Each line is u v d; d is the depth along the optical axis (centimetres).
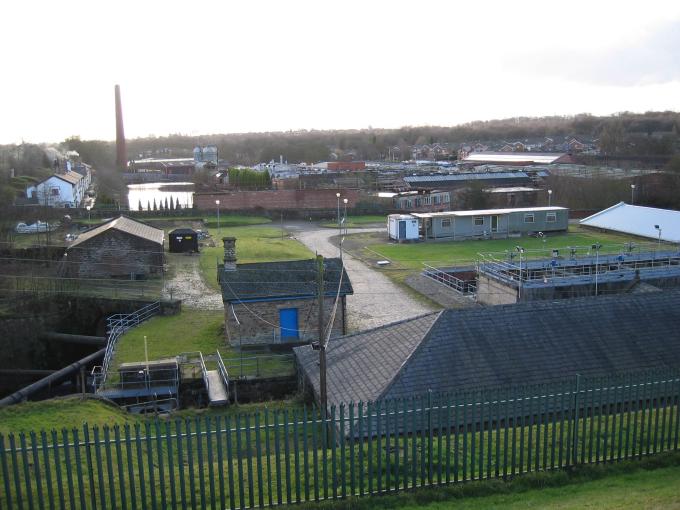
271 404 2616
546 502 1478
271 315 3709
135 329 4153
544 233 7556
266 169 12081
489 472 1584
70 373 3912
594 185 9462
